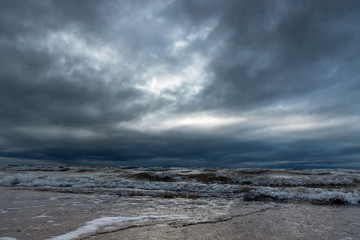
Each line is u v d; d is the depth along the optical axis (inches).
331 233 148.1
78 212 206.4
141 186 419.8
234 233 146.3
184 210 226.2
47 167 989.2
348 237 139.5
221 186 374.9
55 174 687.1
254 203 269.6
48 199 283.3
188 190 382.6
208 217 193.0
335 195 276.7
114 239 129.0
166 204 260.8
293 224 171.5
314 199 277.1
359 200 265.0
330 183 446.3
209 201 283.0
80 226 155.4
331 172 670.5
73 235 135.1
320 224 171.8
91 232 142.2
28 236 130.8
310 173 631.2
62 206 236.7
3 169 883.4
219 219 184.9
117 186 434.3
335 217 196.4
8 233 136.4
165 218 187.0
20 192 344.8
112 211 214.4
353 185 429.4
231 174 531.8
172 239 131.7
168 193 337.1
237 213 212.2
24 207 228.2
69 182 470.0
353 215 204.2
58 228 149.4
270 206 249.8
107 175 618.5
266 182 464.1
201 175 536.1
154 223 168.7
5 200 272.7
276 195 295.0
